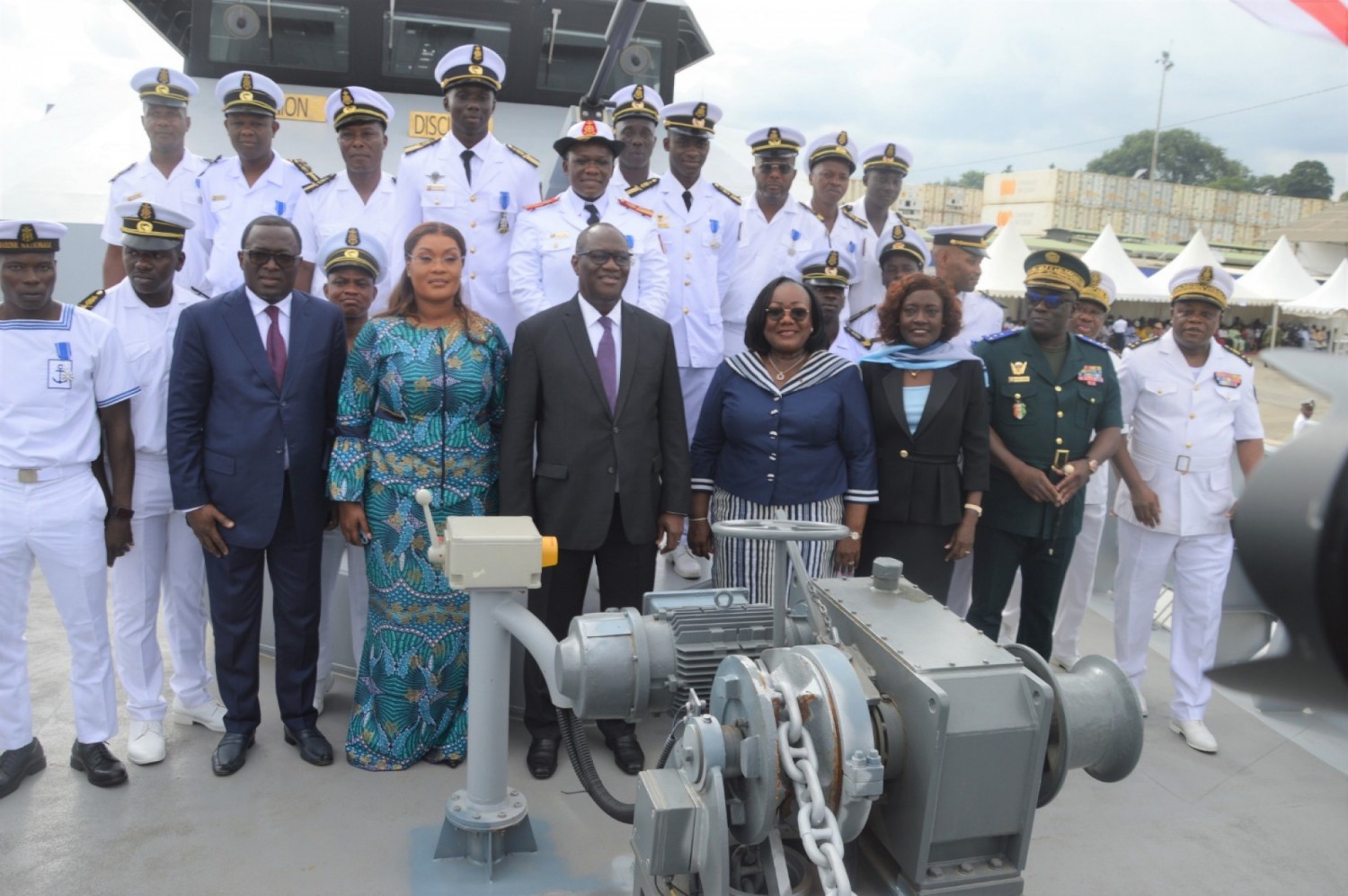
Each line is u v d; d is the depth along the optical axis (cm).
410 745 355
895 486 374
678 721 248
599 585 377
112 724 346
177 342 341
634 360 360
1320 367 52
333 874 291
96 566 338
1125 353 437
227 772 347
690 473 373
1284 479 50
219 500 343
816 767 205
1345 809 353
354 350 346
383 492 345
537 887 288
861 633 234
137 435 361
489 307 481
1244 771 381
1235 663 53
